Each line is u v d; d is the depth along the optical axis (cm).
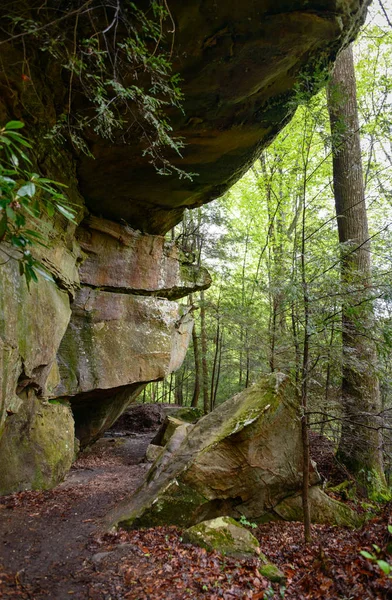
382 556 341
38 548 430
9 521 500
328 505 583
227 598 326
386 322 445
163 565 379
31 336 591
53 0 410
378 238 490
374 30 720
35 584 349
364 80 860
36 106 565
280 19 500
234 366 1623
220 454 540
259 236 1462
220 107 628
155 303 1151
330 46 577
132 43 404
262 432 559
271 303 692
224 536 432
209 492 517
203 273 1404
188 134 676
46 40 411
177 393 2661
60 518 535
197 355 1948
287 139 671
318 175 613
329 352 471
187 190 918
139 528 477
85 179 821
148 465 977
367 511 617
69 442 798
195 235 1483
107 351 991
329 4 499
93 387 936
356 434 632
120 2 427
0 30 435
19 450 654
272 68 569
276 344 589
